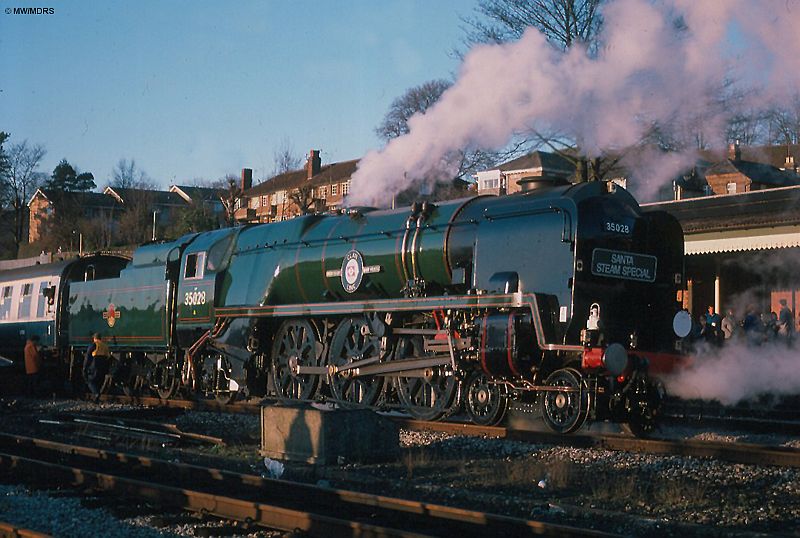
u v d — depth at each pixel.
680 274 14.16
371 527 7.40
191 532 8.08
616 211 13.59
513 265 13.84
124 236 64.81
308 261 17.66
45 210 78.06
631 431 13.74
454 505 9.07
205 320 20.00
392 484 10.03
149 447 13.45
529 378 13.58
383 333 15.79
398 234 15.89
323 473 10.73
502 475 10.51
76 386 24.92
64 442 14.17
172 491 9.14
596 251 13.23
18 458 11.45
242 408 18.14
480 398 14.40
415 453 12.15
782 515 8.47
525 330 13.45
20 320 27.72
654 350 13.57
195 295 20.34
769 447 11.83
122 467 11.51
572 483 10.08
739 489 9.71
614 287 13.46
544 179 14.55
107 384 23.36
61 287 25.72
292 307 17.61
